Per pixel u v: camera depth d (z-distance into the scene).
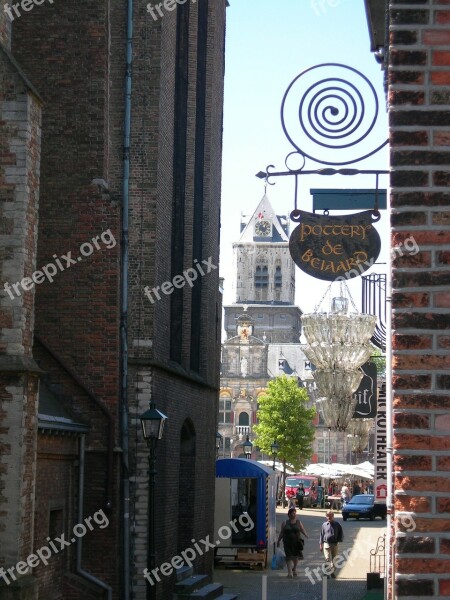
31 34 26.88
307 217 12.93
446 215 7.50
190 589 29.66
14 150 19.81
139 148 27.97
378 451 21.42
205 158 37.38
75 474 25.39
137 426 27.08
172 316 32.19
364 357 21.64
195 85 34.28
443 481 7.18
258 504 42.75
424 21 7.69
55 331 26.77
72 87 26.89
